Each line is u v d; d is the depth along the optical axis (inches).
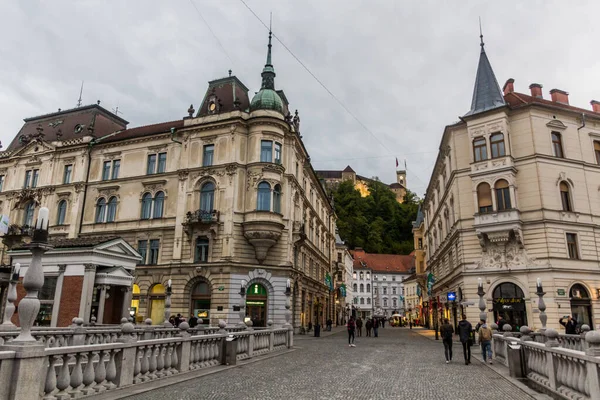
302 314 1684.3
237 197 1434.5
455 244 1413.6
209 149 1530.5
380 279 4697.3
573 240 1222.9
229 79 1669.5
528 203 1229.7
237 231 1412.4
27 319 302.0
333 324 2687.0
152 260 1504.7
